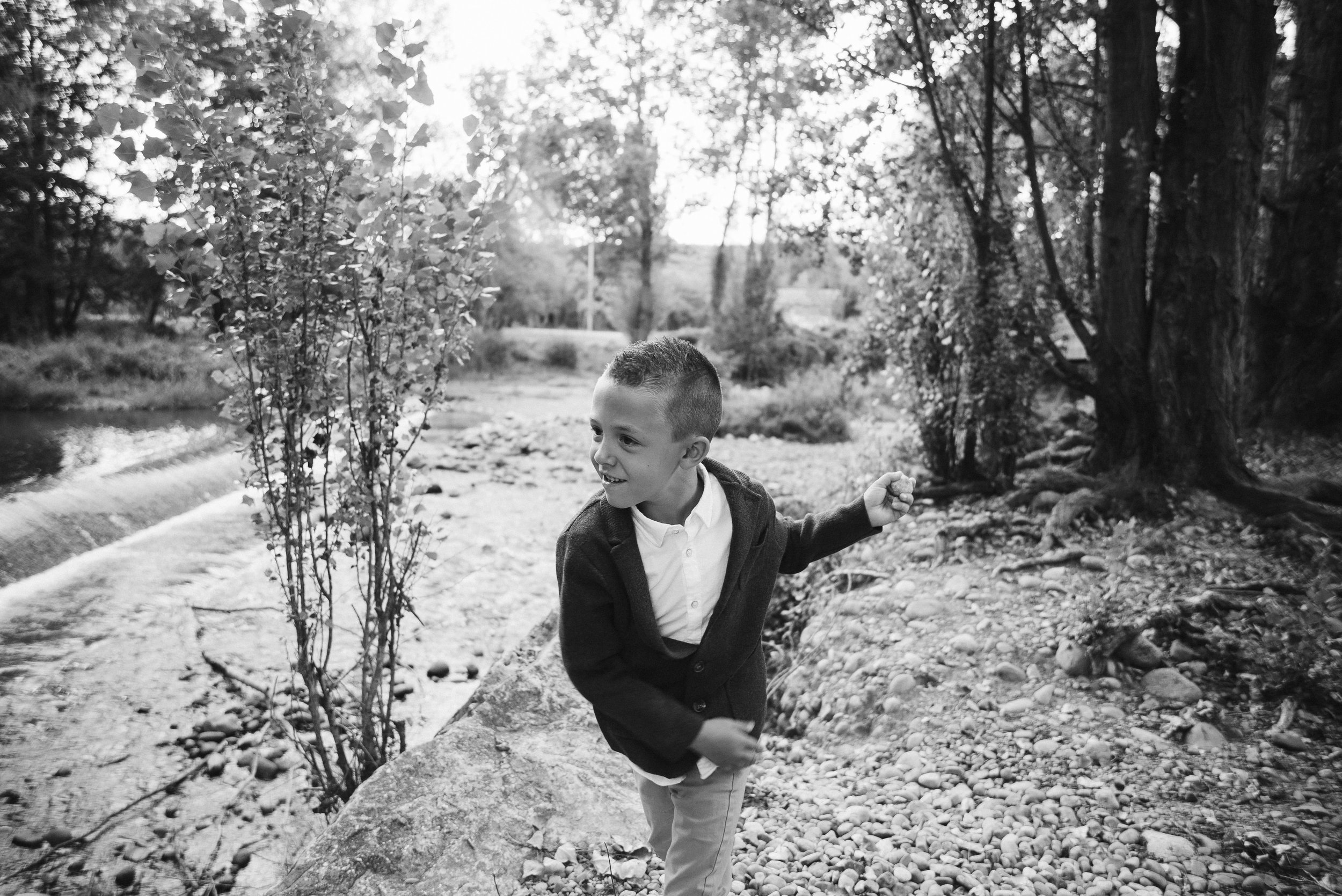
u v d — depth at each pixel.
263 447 3.54
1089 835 3.09
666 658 2.00
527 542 8.35
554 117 30.09
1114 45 6.43
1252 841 2.99
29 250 22.62
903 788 3.49
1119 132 6.48
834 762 3.92
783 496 8.57
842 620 5.25
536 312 40.72
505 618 6.51
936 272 7.20
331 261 3.40
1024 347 7.07
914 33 6.61
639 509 1.99
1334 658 4.11
